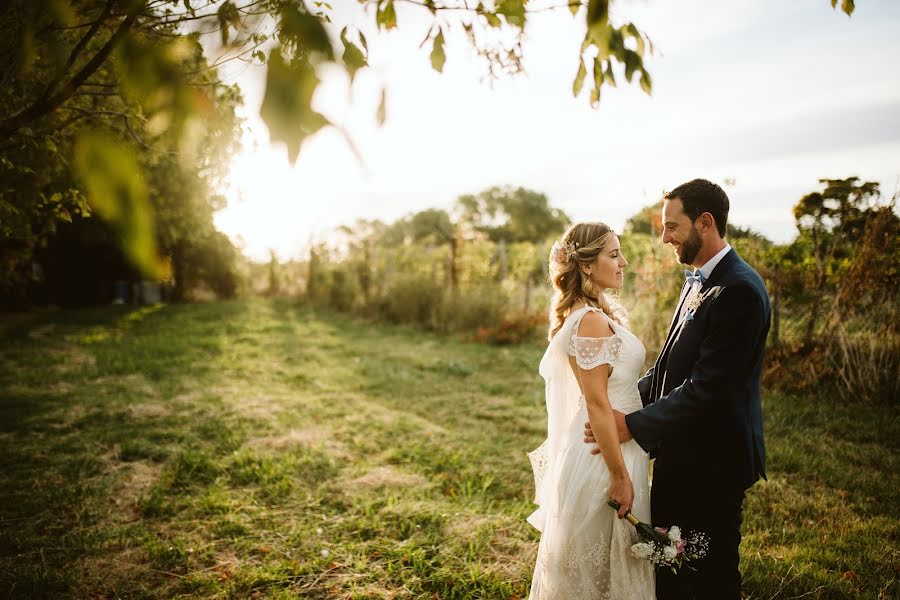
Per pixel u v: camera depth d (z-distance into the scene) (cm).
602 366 198
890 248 543
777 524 326
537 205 5406
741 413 200
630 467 204
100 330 1234
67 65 85
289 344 1012
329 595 269
